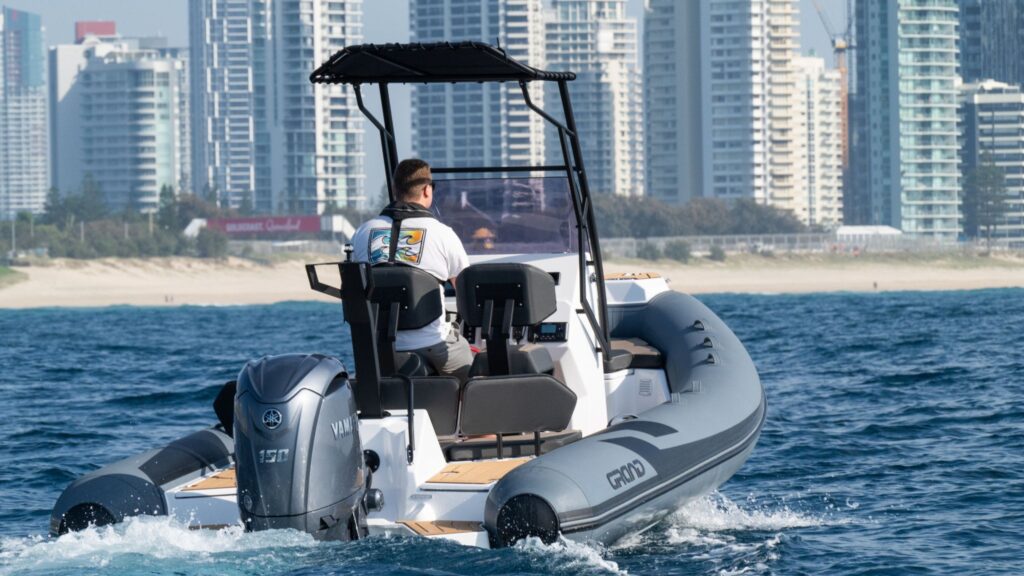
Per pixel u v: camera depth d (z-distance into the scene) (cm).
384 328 2086
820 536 2467
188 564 1769
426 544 1841
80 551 1812
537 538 1827
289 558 1791
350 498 1842
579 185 2375
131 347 9906
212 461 2189
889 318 12556
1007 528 2556
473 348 2406
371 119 2505
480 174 2641
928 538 2462
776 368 6291
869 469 3303
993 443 3659
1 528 2742
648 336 2784
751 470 3328
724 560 2184
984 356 6788
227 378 6291
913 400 4753
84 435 4231
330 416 1823
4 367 7388
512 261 2541
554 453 1953
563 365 2345
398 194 2191
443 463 2055
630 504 1930
